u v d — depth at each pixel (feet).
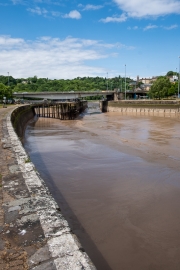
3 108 141.90
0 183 20.74
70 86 511.40
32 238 12.82
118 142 72.84
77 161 50.37
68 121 165.99
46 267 10.59
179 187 35.45
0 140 40.52
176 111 225.56
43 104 212.43
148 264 19.29
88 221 25.90
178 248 21.29
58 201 30.99
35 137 89.10
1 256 11.55
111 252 20.71
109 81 602.03
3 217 14.99
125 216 26.96
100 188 35.17
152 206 29.37
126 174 41.32
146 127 119.75
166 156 54.24
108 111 292.61
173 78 547.49
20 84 498.28
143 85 552.82
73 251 11.52
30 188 19.39
